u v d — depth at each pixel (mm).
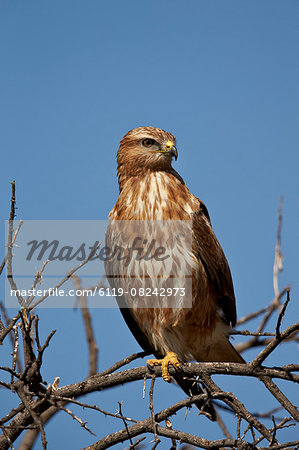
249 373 8797
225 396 8414
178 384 11047
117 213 11602
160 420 8781
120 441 8883
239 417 8047
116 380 9453
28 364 8180
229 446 7992
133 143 12070
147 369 9391
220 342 11805
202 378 9383
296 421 8156
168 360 10133
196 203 11656
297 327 8133
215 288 11711
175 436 8398
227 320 11945
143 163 11883
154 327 11453
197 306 11242
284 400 8445
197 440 8227
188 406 8664
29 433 11266
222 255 11664
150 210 11211
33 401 9008
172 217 11133
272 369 8625
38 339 8094
